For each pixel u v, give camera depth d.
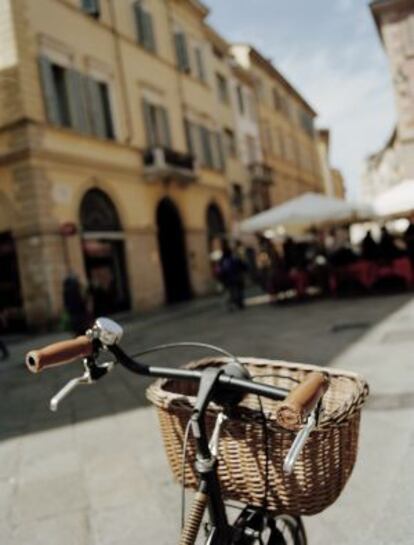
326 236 25.38
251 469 1.46
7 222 14.45
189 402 1.52
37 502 3.38
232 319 12.08
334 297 13.32
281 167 35.09
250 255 26.75
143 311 17.44
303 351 6.96
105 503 3.24
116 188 17.12
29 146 13.89
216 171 24.20
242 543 1.48
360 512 2.77
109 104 17.62
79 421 5.09
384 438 3.68
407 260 12.74
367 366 5.64
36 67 14.61
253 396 1.87
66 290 10.94
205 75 24.45
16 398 6.63
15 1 14.06
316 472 1.41
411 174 20.28
